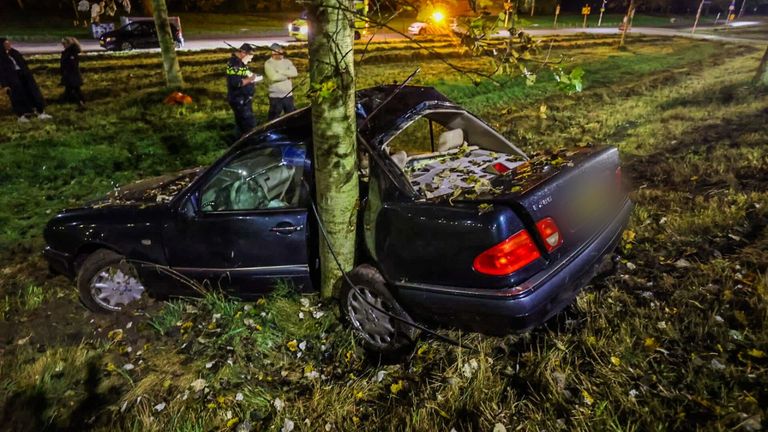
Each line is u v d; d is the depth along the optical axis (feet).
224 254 12.28
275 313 12.01
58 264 14.34
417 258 9.33
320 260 11.73
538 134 29.17
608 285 11.47
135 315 13.55
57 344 12.56
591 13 196.03
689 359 8.79
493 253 8.38
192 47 74.69
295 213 11.75
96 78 49.96
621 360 9.00
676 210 14.90
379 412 9.16
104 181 25.13
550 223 8.69
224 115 36.52
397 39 87.86
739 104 30.58
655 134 25.30
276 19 126.62
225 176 12.60
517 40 9.00
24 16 101.60
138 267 13.34
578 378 8.88
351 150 10.36
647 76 53.31
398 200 9.79
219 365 10.96
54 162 26.96
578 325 10.26
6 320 13.89
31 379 10.98
